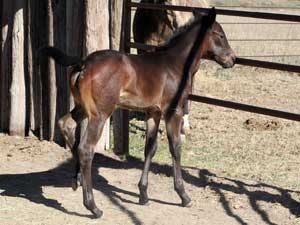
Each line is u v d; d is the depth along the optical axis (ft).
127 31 16.75
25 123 18.34
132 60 12.69
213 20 13.44
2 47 18.33
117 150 17.22
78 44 16.97
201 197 13.94
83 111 12.95
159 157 16.90
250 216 12.88
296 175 15.66
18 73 18.11
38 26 17.90
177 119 13.16
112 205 13.30
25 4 17.93
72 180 13.65
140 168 16.06
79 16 16.87
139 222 12.35
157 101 13.02
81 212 12.84
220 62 13.70
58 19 17.51
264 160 16.83
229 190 14.40
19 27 17.95
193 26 13.44
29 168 15.78
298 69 13.64
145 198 13.32
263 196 14.07
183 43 13.28
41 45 17.90
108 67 12.30
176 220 12.54
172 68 13.09
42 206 13.11
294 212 13.16
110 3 16.98
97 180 14.97
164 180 15.10
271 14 13.93
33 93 18.17
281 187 14.71
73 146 13.04
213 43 13.57
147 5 16.28
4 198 13.52
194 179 15.15
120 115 17.08
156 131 13.50
